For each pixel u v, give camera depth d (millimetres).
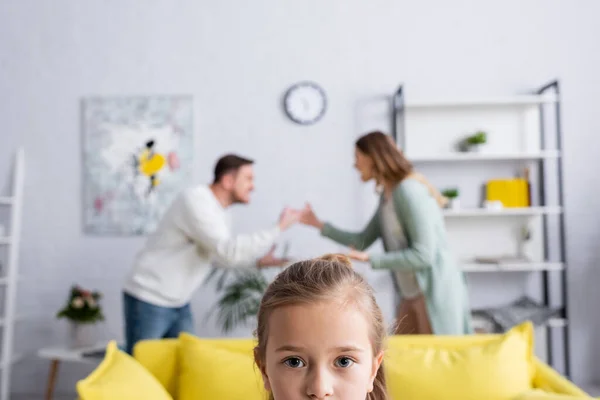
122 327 4344
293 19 4402
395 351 2057
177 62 4406
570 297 4316
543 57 4383
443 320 2684
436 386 1913
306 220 3195
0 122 4414
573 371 4324
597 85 4363
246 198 3037
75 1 4430
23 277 4344
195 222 2875
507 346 2049
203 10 4418
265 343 678
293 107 4359
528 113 4332
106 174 4367
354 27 4398
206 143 4375
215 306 4273
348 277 721
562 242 4105
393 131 4332
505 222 4332
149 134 4363
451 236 4332
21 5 4434
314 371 637
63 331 4352
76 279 4352
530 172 4344
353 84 4383
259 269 3992
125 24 4418
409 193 2686
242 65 4398
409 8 4402
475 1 4398
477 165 4348
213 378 2002
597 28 4367
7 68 4418
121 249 4367
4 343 4023
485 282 4352
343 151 4355
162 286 2908
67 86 4418
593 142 4348
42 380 4336
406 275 2822
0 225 4203
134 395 1729
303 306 647
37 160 4391
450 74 4387
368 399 949
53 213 4383
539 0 4383
